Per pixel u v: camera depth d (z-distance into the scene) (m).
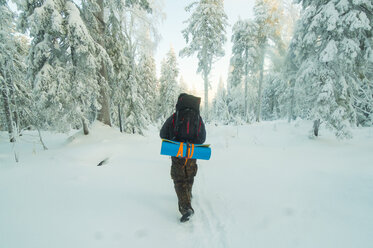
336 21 7.95
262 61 21.31
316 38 9.20
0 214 2.55
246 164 5.36
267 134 12.80
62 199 3.07
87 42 6.96
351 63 8.32
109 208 2.81
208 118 21.70
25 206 2.80
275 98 32.84
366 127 12.57
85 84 7.49
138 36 11.66
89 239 2.08
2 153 7.23
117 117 13.55
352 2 7.81
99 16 9.12
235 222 2.46
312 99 9.68
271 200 2.98
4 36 6.75
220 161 5.93
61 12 7.15
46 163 5.41
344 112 8.52
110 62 8.35
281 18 18.28
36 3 6.99
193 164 2.81
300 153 6.85
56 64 7.14
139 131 12.81
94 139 8.27
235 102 28.78
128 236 2.18
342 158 5.74
